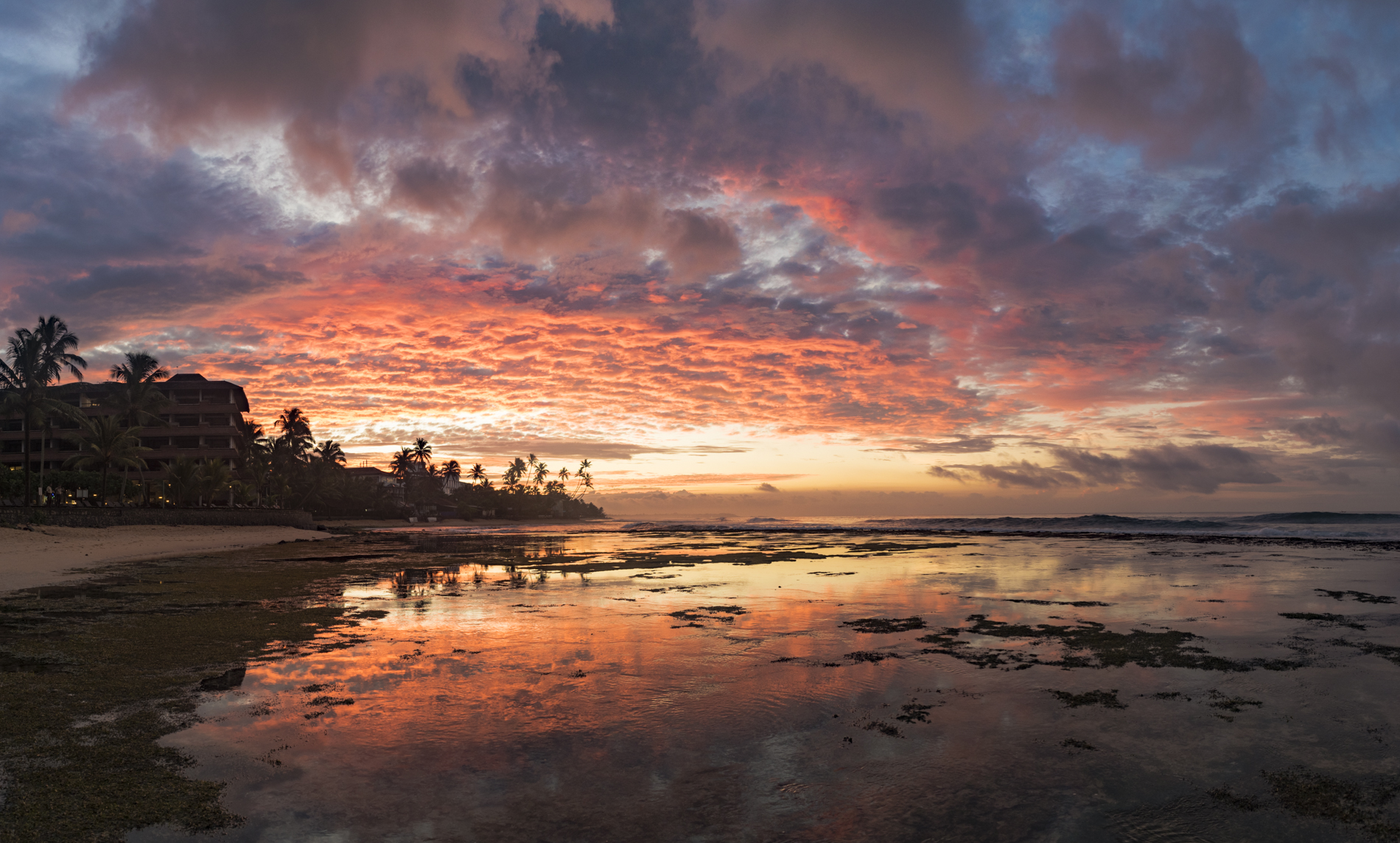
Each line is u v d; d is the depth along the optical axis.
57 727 8.17
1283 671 10.77
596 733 8.01
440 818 5.88
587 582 23.39
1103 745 7.62
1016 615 16.03
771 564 29.84
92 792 6.34
